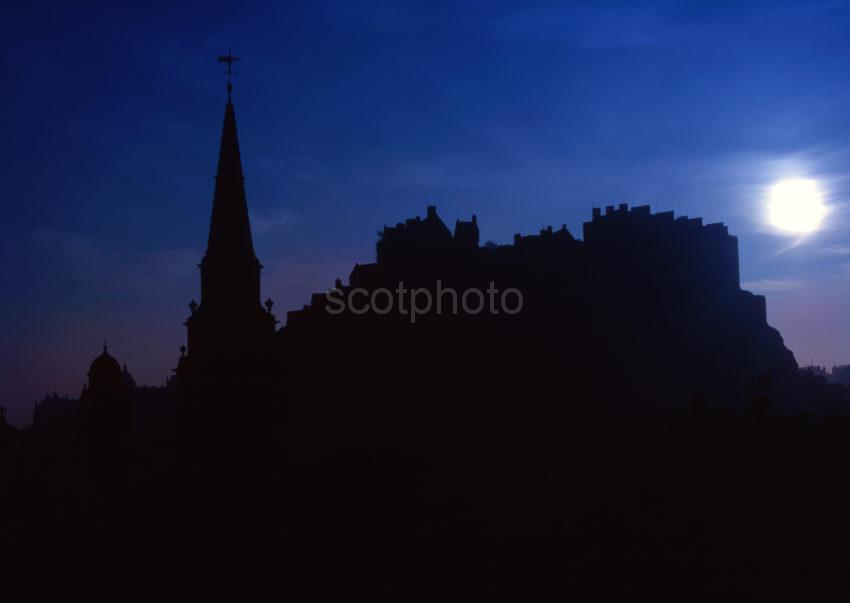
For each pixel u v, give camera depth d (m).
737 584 66.69
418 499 82.12
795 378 163.38
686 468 86.94
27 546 69.06
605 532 74.88
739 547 71.31
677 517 77.56
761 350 163.12
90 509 80.25
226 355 88.25
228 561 67.19
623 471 91.44
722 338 161.62
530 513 80.81
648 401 141.75
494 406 136.00
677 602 65.69
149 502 81.62
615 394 143.75
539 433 127.38
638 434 121.81
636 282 165.88
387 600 64.44
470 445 121.75
